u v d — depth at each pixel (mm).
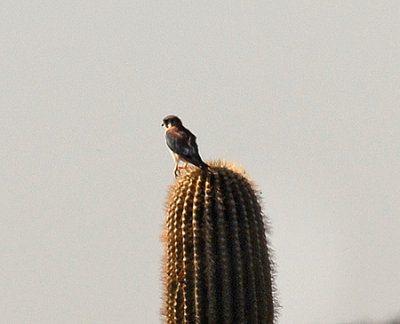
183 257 15922
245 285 15812
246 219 15922
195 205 15938
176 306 15961
